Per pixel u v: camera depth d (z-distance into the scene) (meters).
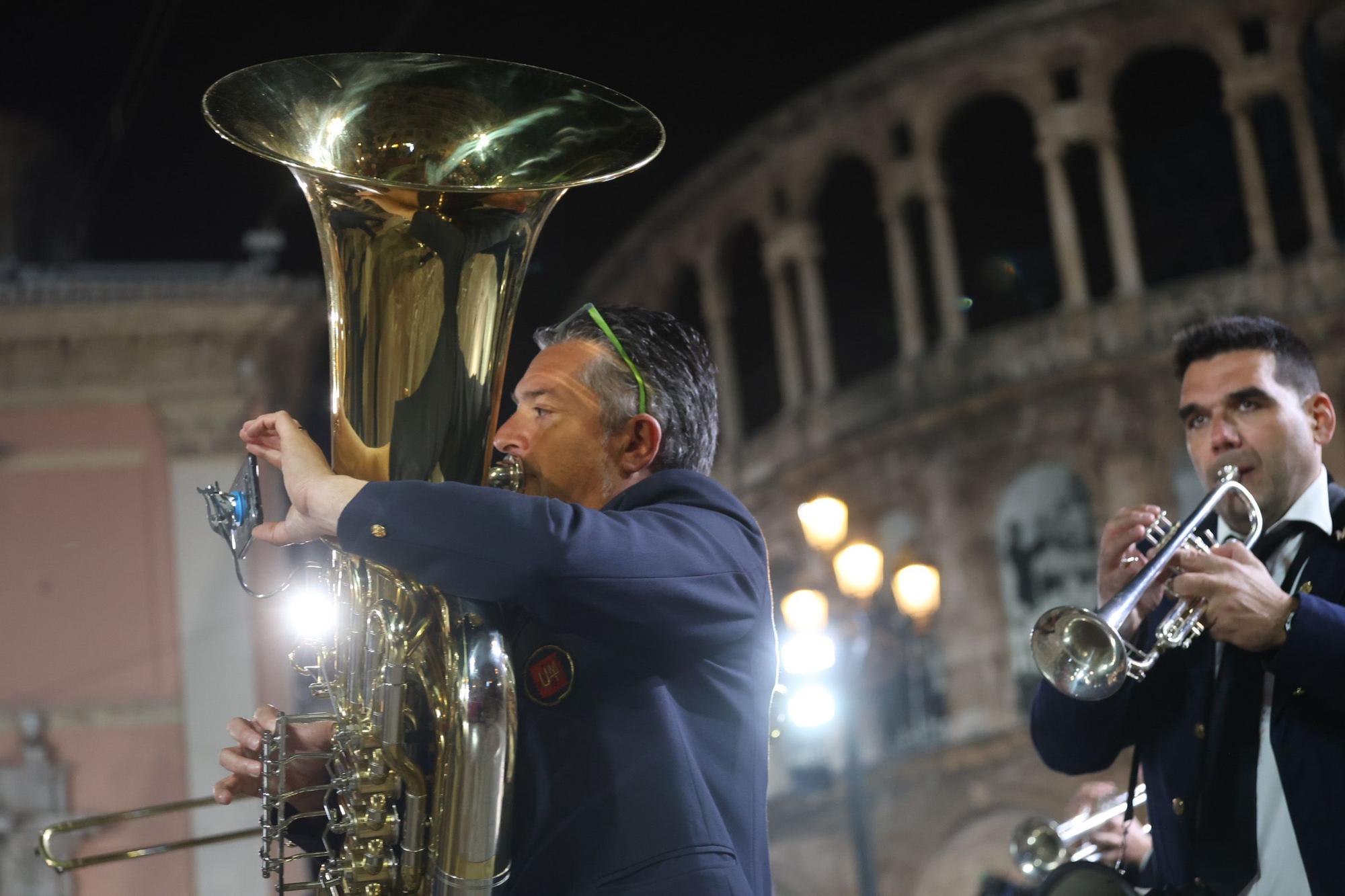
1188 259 29.39
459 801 2.26
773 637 2.59
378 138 2.51
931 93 29.45
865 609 14.30
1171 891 2.88
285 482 2.36
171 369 19.41
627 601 2.33
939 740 27.42
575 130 2.54
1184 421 3.30
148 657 18.45
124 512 18.94
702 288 31.78
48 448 18.97
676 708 2.42
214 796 2.78
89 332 19.17
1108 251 30.62
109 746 18.05
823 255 32.59
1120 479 26.86
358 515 2.28
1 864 17.23
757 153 30.77
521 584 2.27
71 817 17.66
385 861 2.41
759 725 2.50
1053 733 3.22
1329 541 3.06
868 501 29.06
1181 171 29.53
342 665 2.47
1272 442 3.14
